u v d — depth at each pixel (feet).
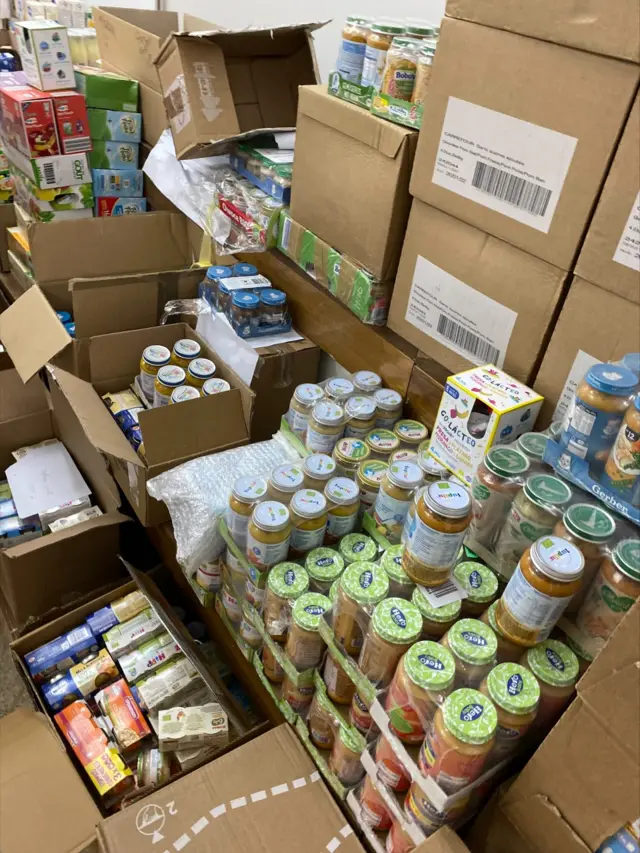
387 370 4.20
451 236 3.45
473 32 2.95
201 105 4.95
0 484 6.16
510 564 2.99
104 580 5.64
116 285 5.73
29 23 6.20
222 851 3.08
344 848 3.11
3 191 8.09
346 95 3.92
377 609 2.82
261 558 3.47
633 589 2.45
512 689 2.51
